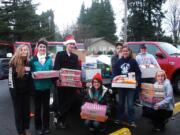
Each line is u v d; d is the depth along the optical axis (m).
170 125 3.83
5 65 6.70
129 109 3.65
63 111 3.57
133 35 19.23
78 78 3.45
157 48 6.07
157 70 3.80
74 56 3.53
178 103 4.88
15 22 19.34
